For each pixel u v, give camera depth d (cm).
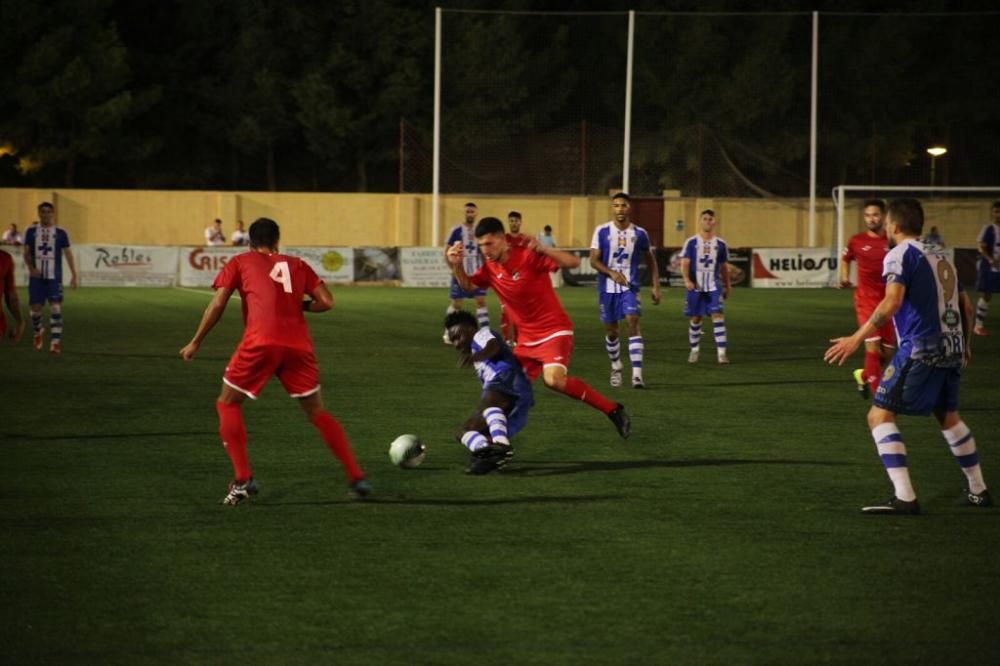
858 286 2470
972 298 6209
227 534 1374
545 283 1861
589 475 1714
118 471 1727
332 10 9238
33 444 1944
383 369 3003
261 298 1509
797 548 1318
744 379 2861
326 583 1184
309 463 1791
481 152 9156
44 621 1071
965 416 2281
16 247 6756
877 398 1499
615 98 9350
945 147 9419
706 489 1620
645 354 3456
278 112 9088
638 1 9356
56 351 3362
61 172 9288
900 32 9319
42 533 1375
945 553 1301
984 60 9569
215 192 8512
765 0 9475
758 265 6925
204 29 9162
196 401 2425
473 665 967
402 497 1568
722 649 1005
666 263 7025
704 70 9244
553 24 9500
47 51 8462
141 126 9438
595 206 8512
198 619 1077
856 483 1662
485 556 1284
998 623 1072
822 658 986
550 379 1859
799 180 9531
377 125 9238
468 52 8962
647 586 1179
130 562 1258
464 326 1784
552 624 1065
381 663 971
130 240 8488
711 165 8925
